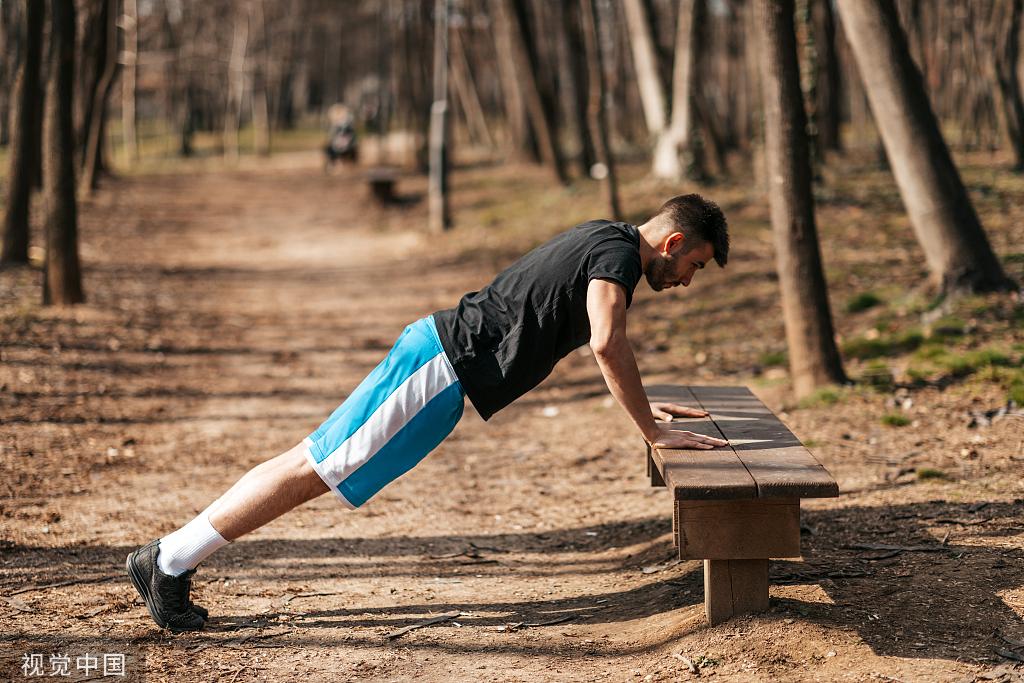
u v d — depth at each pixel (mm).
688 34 16672
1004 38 16844
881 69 7344
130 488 5234
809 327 6316
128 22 25828
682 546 3154
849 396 6105
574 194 17969
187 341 9406
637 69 17734
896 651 3020
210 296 12008
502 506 5098
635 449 5996
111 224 17234
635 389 3150
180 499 5078
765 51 6113
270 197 24500
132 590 3861
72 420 6496
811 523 4211
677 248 3260
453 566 4230
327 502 5152
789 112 6148
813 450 5297
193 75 45094
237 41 40438
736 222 13273
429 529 4738
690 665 3066
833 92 21844
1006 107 16906
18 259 11453
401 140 35250
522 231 15484
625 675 3086
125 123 34656
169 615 3453
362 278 13562
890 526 4074
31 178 11484
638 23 17406
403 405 3180
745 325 8992
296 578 4059
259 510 3295
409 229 17734
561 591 3920
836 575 3594
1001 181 14609
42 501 4918
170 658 3256
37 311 9508
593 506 5020
